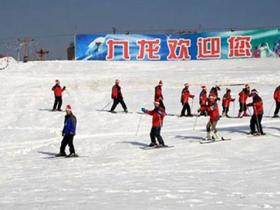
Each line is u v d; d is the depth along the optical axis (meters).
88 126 24.83
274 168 14.24
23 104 32.31
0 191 12.31
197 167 15.06
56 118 27.09
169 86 39.41
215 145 18.73
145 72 45.59
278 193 10.85
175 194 10.90
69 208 9.48
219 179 12.91
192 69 46.66
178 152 17.89
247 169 14.32
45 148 20.58
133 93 36.09
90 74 44.91
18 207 9.76
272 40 49.91
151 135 19.00
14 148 20.67
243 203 9.75
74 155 18.41
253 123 20.34
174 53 50.59
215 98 19.88
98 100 33.28
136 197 10.62
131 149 19.09
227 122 24.56
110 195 10.99
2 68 50.28
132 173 14.51
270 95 33.34
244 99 26.44
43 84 40.03
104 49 50.47
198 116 26.19
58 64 49.91
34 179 14.31
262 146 18.16
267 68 45.84
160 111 18.89
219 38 50.38
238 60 50.16
